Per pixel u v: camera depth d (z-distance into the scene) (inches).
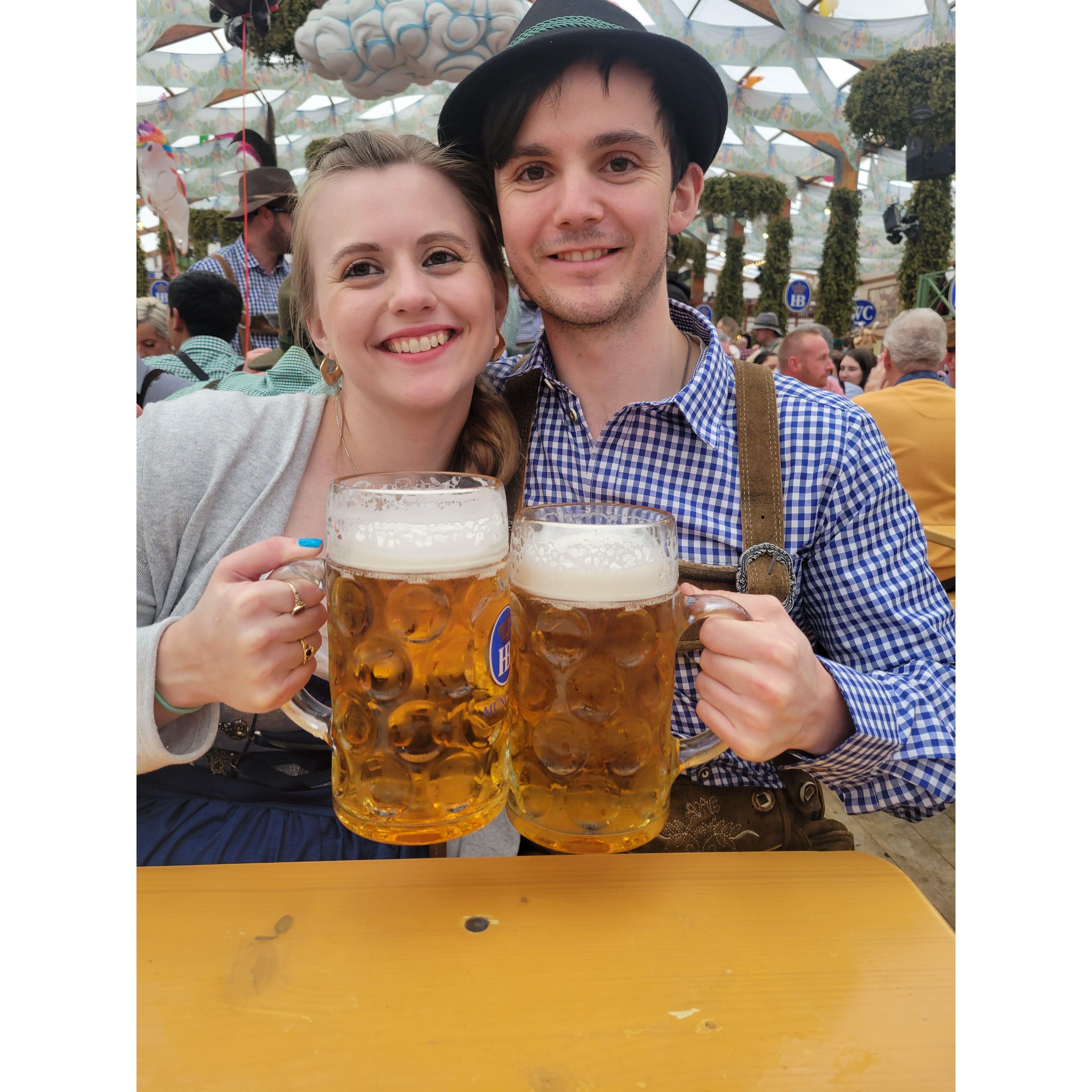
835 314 357.7
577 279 53.2
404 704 30.3
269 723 55.1
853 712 43.5
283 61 199.2
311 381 91.8
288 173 178.2
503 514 32.6
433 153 49.5
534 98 49.4
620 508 35.6
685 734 56.1
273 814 52.7
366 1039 25.6
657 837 53.7
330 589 31.7
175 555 54.8
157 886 33.9
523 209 52.0
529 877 35.2
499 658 32.0
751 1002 27.6
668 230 56.0
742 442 55.7
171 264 290.8
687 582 54.1
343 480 33.4
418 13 111.4
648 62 49.3
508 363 66.2
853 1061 25.0
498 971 28.9
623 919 32.2
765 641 35.0
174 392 112.5
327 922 31.6
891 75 247.6
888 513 57.1
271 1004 27.1
